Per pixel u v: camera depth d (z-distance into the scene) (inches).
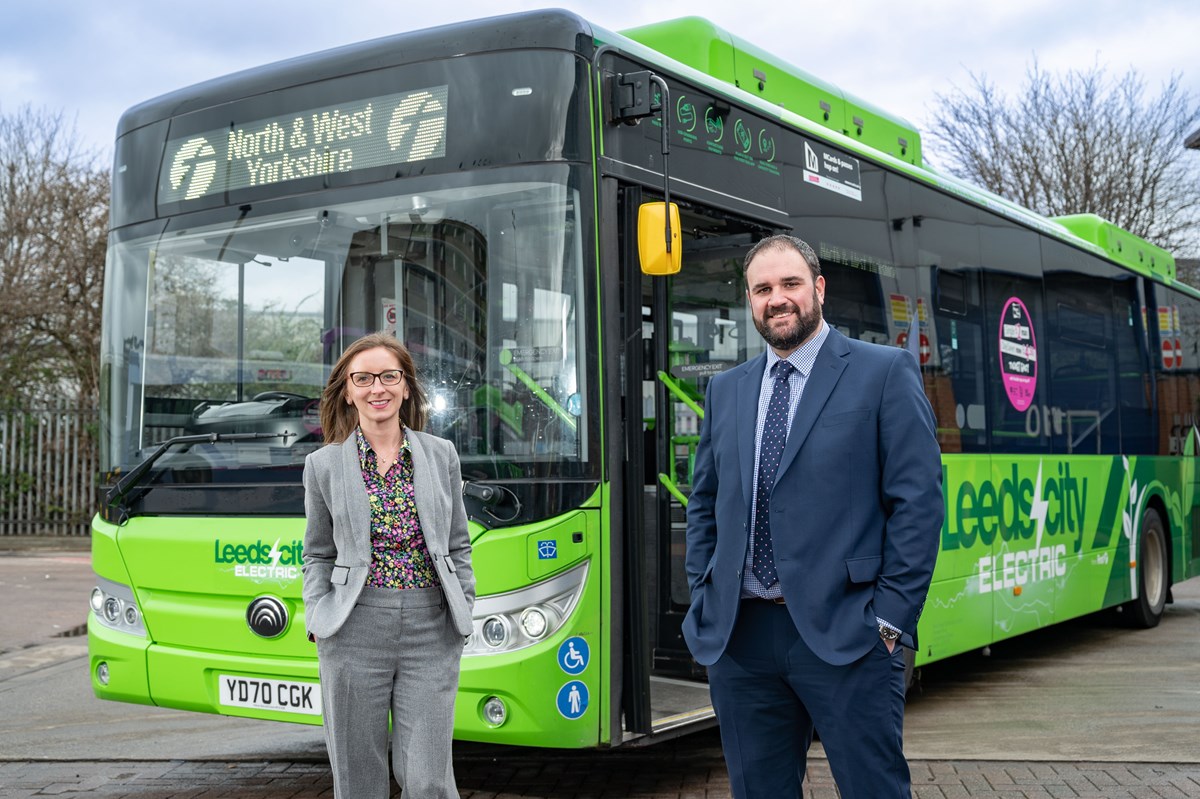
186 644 221.0
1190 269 1186.0
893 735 139.5
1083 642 426.9
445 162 213.6
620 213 214.2
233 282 229.0
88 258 979.3
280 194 227.5
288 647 210.1
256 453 219.3
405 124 217.8
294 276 223.6
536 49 210.2
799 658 141.1
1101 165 1203.9
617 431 207.5
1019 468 343.6
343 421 157.2
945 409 306.8
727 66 269.7
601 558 203.8
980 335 331.6
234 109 234.5
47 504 811.4
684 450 251.4
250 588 213.3
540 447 202.7
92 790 235.6
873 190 290.4
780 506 142.3
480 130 211.6
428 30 220.2
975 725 286.2
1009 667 374.0
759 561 144.4
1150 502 454.0
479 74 213.2
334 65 225.8
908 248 302.7
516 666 196.7
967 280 328.8
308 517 154.6
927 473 139.3
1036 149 1216.2
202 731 293.4
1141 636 439.8
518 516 201.0
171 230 237.8
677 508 250.8
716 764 249.9
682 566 250.1
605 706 203.6
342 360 156.6
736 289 244.7
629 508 209.3
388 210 216.8
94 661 232.8
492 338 207.2
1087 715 296.7
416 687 151.7
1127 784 229.6
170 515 226.8
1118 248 444.8
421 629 151.9
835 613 139.3
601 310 205.5
